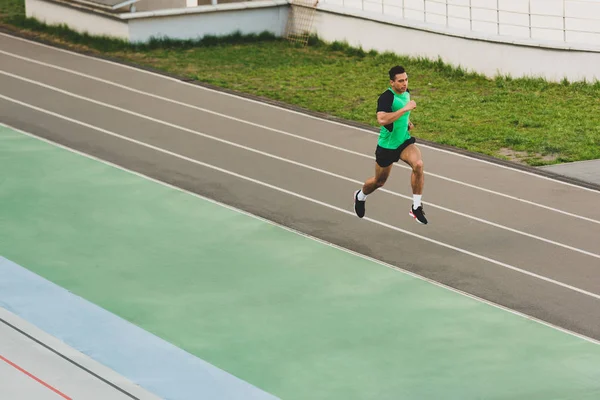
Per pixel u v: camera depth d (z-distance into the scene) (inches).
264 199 741.9
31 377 447.8
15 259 603.8
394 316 535.8
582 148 918.4
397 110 585.0
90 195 738.2
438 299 561.9
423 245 653.9
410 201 749.3
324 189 771.4
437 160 872.9
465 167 851.4
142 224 678.5
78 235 652.1
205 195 747.4
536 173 839.7
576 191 789.2
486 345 501.7
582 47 1123.9
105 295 552.4
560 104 1076.5
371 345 497.4
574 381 462.6
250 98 1081.4
